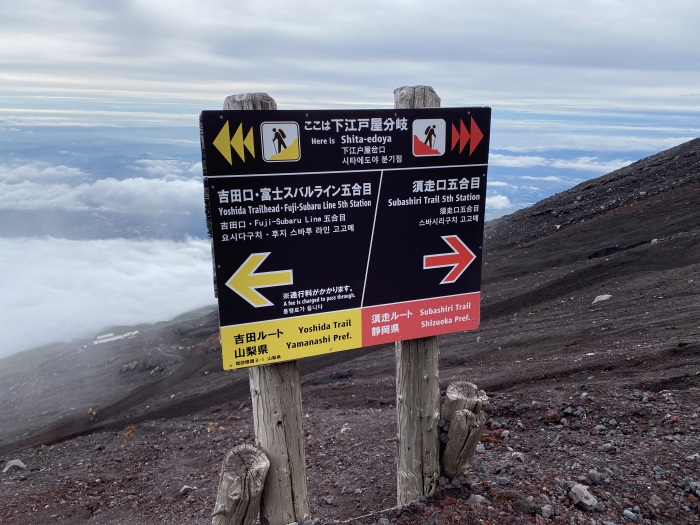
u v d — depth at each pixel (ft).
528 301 62.85
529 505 12.37
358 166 11.07
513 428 19.94
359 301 11.75
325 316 11.48
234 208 10.29
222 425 36.68
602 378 26.96
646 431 17.52
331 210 11.07
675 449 15.29
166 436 36.40
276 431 11.64
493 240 118.11
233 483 10.87
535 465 15.49
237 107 10.08
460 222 12.32
